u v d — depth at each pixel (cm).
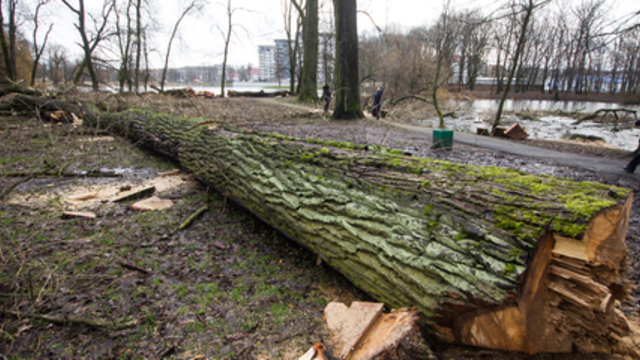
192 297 253
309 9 2089
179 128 592
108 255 305
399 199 234
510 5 1108
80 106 1014
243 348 204
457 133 1141
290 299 258
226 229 384
